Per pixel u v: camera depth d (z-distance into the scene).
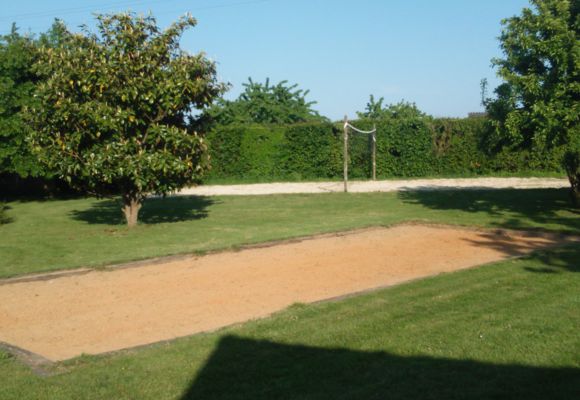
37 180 25.64
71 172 12.05
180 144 12.24
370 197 19.28
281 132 28.28
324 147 27.78
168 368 4.99
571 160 13.95
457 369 4.67
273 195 21.14
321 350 5.25
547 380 4.41
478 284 7.40
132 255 10.30
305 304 6.90
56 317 6.98
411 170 27.30
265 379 4.66
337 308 6.61
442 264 9.12
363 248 10.64
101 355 5.43
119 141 11.94
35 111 12.06
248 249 10.78
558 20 11.19
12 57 20.48
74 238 12.55
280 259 9.88
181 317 6.80
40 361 5.39
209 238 11.94
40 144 12.27
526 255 9.12
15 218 16.86
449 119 26.95
